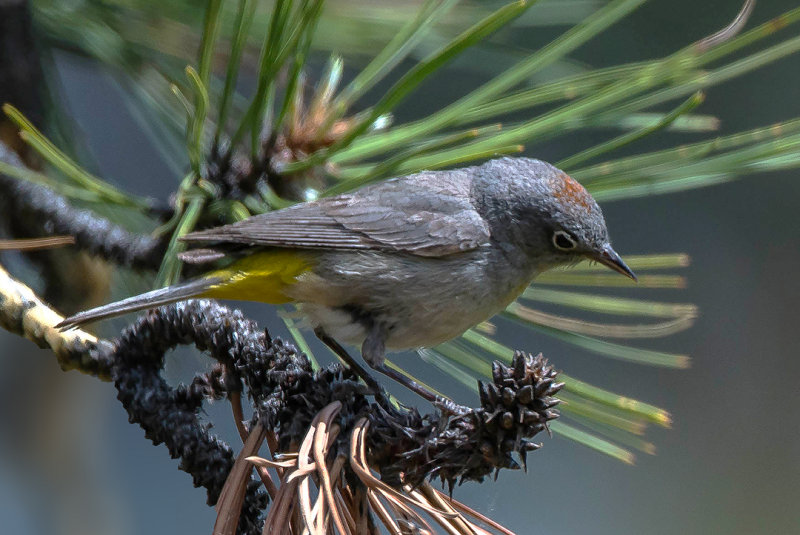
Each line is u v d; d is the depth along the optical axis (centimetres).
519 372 258
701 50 260
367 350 265
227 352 260
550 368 258
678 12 278
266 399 259
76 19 266
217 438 260
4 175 264
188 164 266
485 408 258
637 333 261
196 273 266
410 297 265
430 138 264
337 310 265
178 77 266
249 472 258
